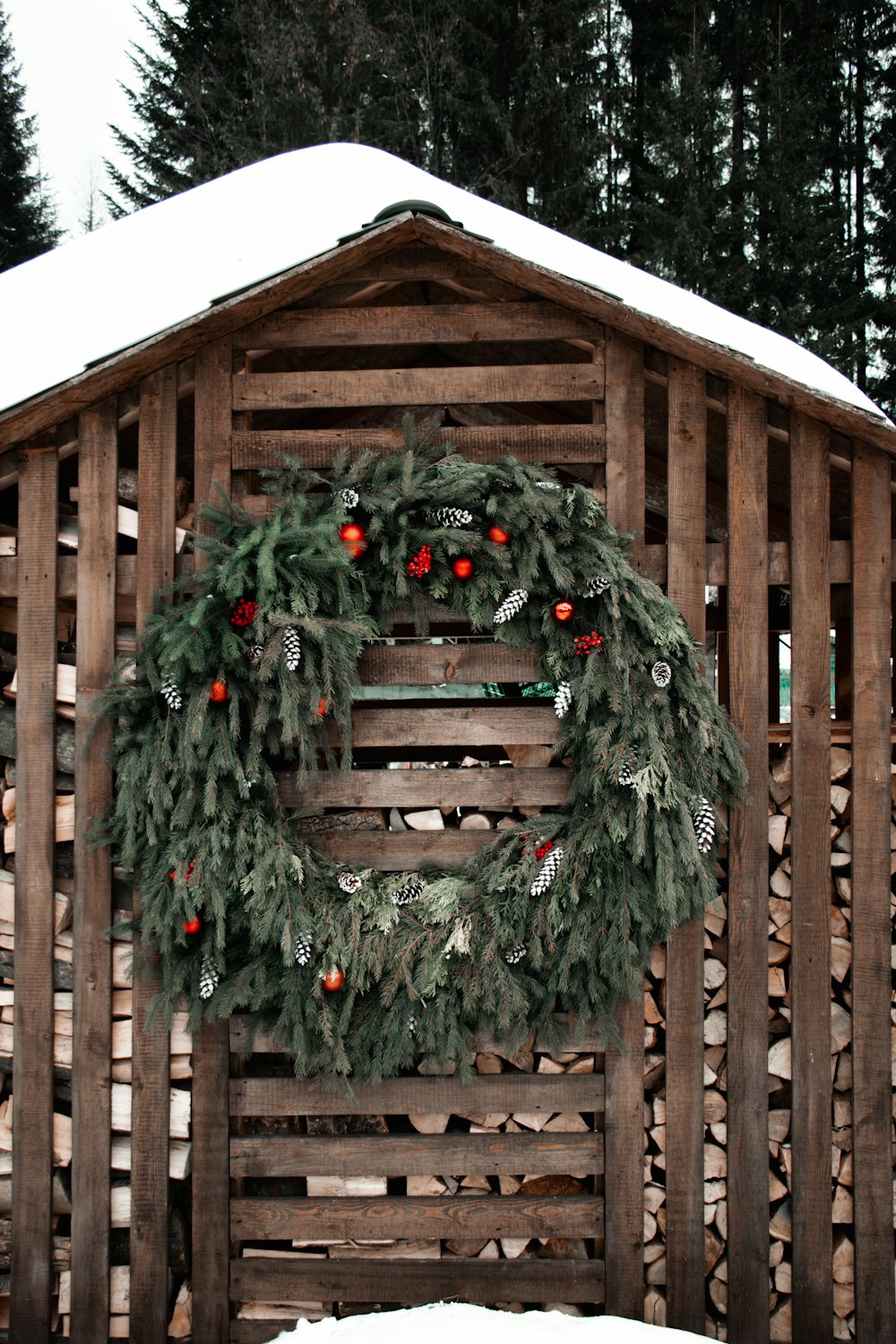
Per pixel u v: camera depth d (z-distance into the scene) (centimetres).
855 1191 268
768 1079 269
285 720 241
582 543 263
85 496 274
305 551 247
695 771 260
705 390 275
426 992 252
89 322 343
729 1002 268
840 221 1457
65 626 307
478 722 268
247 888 246
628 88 1702
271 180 439
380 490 260
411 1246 271
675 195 1462
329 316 275
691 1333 251
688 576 271
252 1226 266
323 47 1417
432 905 258
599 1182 269
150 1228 262
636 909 252
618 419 273
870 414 260
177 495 278
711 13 1662
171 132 1669
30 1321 262
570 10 1455
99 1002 267
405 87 1423
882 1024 270
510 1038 260
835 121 1709
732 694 273
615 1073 267
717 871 274
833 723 282
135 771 251
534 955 253
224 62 1702
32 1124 267
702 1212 264
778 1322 268
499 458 269
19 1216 265
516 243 374
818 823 271
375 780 268
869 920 272
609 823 250
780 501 324
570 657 261
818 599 272
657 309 353
